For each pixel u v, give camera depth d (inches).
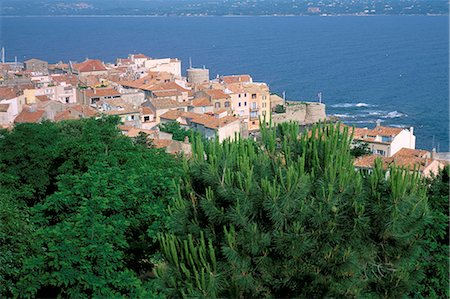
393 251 943.0
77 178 1384.1
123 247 1201.4
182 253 923.4
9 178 1819.6
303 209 915.4
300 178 922.1
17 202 1740.9
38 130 2226.9
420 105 7834.6
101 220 1210.0
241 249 908.6
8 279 1157.7
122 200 1376.7
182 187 1031.0
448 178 1537.9
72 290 1091.9
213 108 5477.4
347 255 911.7
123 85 6358.3
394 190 924.0
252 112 5915.4
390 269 950.4
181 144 3476.9
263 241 906.7
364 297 946.1
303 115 6112.2
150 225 1352.1
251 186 924.0
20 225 1252.5
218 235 956.0
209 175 959.6
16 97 5098.4
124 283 1111.6
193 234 964.0
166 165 1968.5
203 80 7637.8
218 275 893.2
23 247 1200.8
